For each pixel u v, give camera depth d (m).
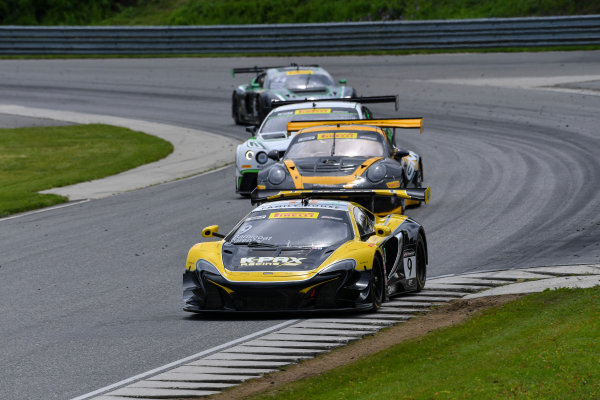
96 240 52.28
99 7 183.88
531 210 54.75
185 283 34.28
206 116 112.38
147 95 127.12
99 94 129.25
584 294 32.34
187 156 88.44
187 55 152.88
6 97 129.75
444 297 35.78
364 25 141.75
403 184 52.75
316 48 143.62
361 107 66.75
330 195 43.50
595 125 89.44
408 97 111.25
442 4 163.50
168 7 182.50
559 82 115.06
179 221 57.19
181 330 31.83
